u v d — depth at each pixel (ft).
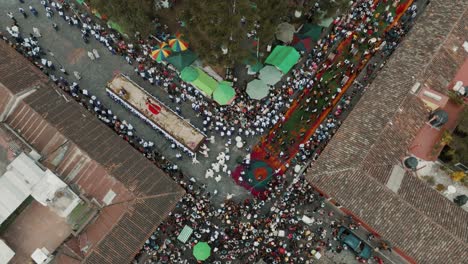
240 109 148.25
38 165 120.88
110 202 119.85
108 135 130.93
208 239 132.98
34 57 156.04
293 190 137.39
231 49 134.92
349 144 124.26
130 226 117.50
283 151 144.15
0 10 164.86
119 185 120.26
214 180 141.69
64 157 124.36
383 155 121.70
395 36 158.20
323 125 146.41
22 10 162.91
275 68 147.95
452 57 134.31
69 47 160.76
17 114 129.80
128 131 145.48
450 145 126.41
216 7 125.39
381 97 130.31
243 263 130.00
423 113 128.98
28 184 117.50
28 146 125.29
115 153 126.62
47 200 115.75
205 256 126.41
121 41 159.43
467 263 110.11
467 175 127.95
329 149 126.52
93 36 161.99
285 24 153.48
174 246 132.67
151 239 132.16
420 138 130.11
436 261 112.88
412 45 137.80
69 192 117.60
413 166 123.65
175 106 151.53
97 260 114.21
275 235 131.75
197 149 140.26
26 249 119.65
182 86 152.97
